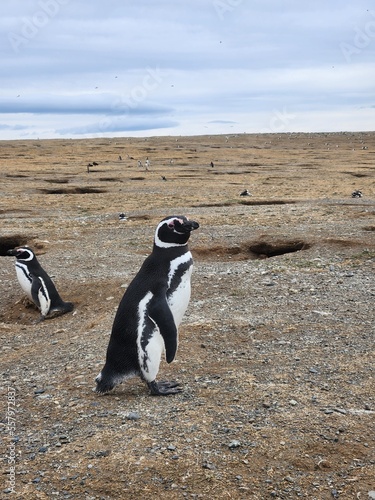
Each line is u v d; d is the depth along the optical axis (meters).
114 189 29.05
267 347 7.07
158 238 5.68
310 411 5.29
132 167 43.97
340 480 4.36
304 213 18.86
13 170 40.28
